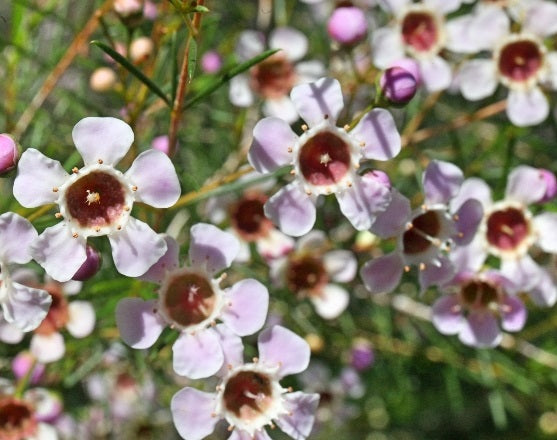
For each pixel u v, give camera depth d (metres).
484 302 0.21
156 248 0.19
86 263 0.19
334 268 0.22
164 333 0.20
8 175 0.19
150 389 0.23
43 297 0.19
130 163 0.21
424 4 0.22
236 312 0.19
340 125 0.21
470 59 0.23
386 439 0.27
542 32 0.22
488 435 0.27
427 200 0.20
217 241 0.19
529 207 0.21
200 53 0.22
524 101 0.22
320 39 0.24
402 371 0.24
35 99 0.21
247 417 0.19
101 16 0.21
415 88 0.20
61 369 0.22
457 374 0.24
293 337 0.19
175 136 0.19
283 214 0.19
